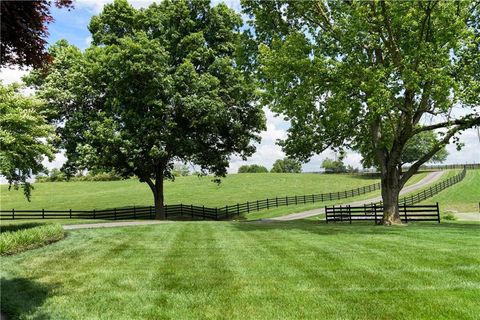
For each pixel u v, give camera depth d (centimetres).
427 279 821
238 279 868
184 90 3189
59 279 913
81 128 3312
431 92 1925
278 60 2002
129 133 3078
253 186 6888
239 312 669
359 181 7406
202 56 3319
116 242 1484
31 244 1368
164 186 7075
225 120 3303
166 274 935
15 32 543
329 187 6675
